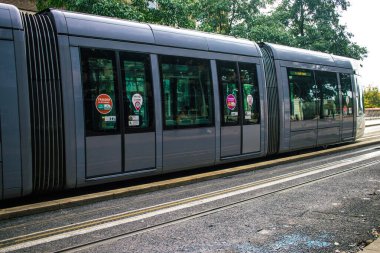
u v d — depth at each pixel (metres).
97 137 7.81
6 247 5.05
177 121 9.26
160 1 17.00
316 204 7.06
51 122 7.28
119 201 7.48
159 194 8.05
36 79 7.18
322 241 5.21
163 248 4.98
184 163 9.44
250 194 7.87
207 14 23.67
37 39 7.34
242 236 5.42
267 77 12.07
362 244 5.10
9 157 6.79
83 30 7.79
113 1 15.18
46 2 16.02
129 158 8.33
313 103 13.81
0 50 6.77
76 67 7.59
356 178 9.45
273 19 26.91
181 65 9.41
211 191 8.22
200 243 5.16
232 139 10.64
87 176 7.69
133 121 8.39
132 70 8.43
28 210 6.59
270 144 12.01
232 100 10.66
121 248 4.99
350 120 16.00
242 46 11.21
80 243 5.18
